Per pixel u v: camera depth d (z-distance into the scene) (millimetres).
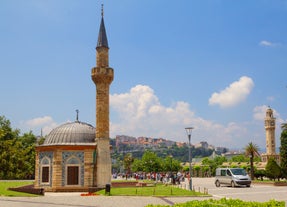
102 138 46562
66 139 47906
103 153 46094
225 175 49875
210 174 121500
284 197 33062
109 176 46000
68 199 30234
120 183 50938
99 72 47000
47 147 46656
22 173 72625
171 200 30016
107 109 47500
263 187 47781
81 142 48031
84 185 45438
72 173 45688
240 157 165750
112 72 47969
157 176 74000
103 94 47406
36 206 24828
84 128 50000
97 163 45875
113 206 25500
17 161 72062
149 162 133000
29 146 81688
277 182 51875
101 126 46750
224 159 180500
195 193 36250
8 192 36000
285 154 65062
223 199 16688
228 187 48250
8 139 79500
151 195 34031
